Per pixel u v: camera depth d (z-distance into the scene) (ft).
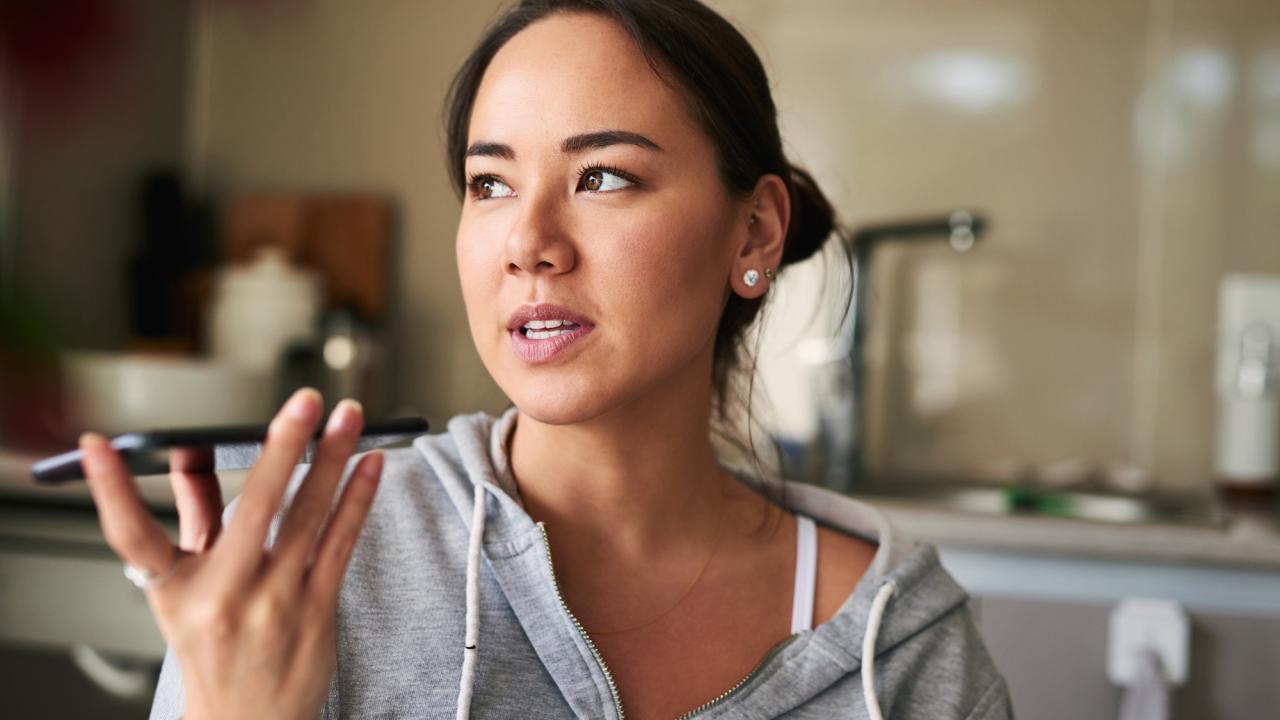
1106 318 7.04
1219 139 6.93
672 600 2.48
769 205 2.67
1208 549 4.94
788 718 2.37
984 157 7.11
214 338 7.18
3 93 6.45
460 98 2.79
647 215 2.27
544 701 2.29
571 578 2.43
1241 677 4.96
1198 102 6.95
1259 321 6.23
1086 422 7.07
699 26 2.43
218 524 1.88
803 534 2.69
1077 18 7.04
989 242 7.11
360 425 1.73
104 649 5.30
